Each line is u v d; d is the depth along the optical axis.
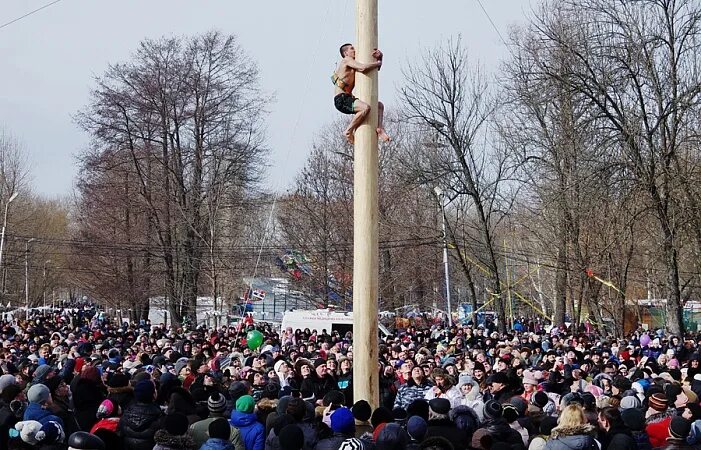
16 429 8.66
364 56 11.24
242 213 54.66
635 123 32.91
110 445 9.27
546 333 35.97
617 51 33.47
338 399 10.49
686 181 32.44
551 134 40.41
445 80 42.66
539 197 45.75
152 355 20.53
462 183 43.06
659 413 11.18
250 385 13.87
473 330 32.81
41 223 77.81
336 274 50.84
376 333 11.11
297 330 29.66
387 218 50.62
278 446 9.63
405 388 13.98
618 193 33.78
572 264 39.94
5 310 63.47
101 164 49.53
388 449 8.68
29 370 15.48
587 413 10.98
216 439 8.88
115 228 52.25
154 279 53.06
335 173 66.06
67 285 83.19
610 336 36.44
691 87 32.47
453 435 9.66
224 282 53.31
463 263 42.69
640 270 47.81
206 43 50.00
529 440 10.88
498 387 13.39
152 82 49.44
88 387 11.28
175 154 50.69
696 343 28.47
